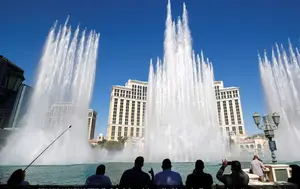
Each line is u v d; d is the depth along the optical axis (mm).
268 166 7266
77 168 13531
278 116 10180
